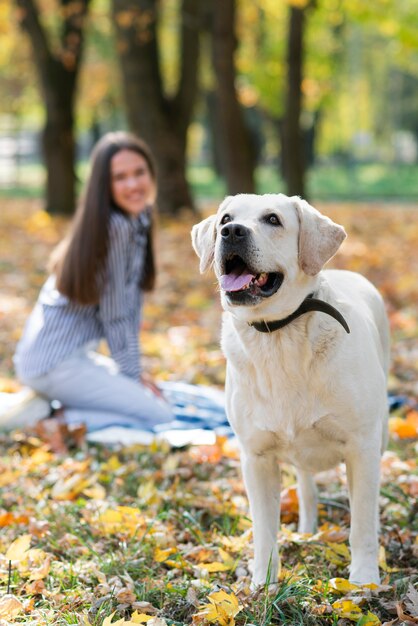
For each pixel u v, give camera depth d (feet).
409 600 10.32
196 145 206.28
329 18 61.11
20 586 11.44
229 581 11.68
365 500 11.08
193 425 18.88
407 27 53.01
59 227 54.44
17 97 112.57
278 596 10.34
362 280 13.60
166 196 53.67
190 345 25.20
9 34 68.44
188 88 53.11
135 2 50.44
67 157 59.98
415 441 17.07
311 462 11.50
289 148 54.13
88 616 10.30
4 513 14.10
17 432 18.47
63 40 58.03
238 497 14.56
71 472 15.90
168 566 12.09
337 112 137.08
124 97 53.21
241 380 11.16
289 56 52.85
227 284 10.68
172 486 15.06
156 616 10.26
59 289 18.67
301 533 12.81
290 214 11.05
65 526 13.41
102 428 18.49
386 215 62.75
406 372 22.18
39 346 19.15
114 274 18.53
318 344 10.76
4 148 186.29
